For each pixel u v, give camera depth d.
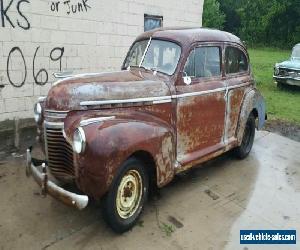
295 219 4.55
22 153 6.03
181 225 4.26
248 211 4.67
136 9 7.89
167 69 4.72
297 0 39.12
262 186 5.39
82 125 3.63
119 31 7.67
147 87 4.33
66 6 6.64
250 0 43.62
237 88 5.71
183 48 4.72
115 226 3.90
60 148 3.90
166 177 4.36
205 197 4.95
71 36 6.84
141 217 4.36
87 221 4.21
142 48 5.09
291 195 5.16
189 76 4.80
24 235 3.90
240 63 6.01
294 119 9.59
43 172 3.78
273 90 14.12
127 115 4.10
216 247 3.91
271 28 41.50
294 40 39.69
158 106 4.40
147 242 3.90
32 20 6.21
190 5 9.27
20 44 6.14
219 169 5.96
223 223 4.36
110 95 4.05
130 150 3.74
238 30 47.59
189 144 4.90
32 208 4.42
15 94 6.23
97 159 3.55
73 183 3.89
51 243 3.80
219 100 5.28
